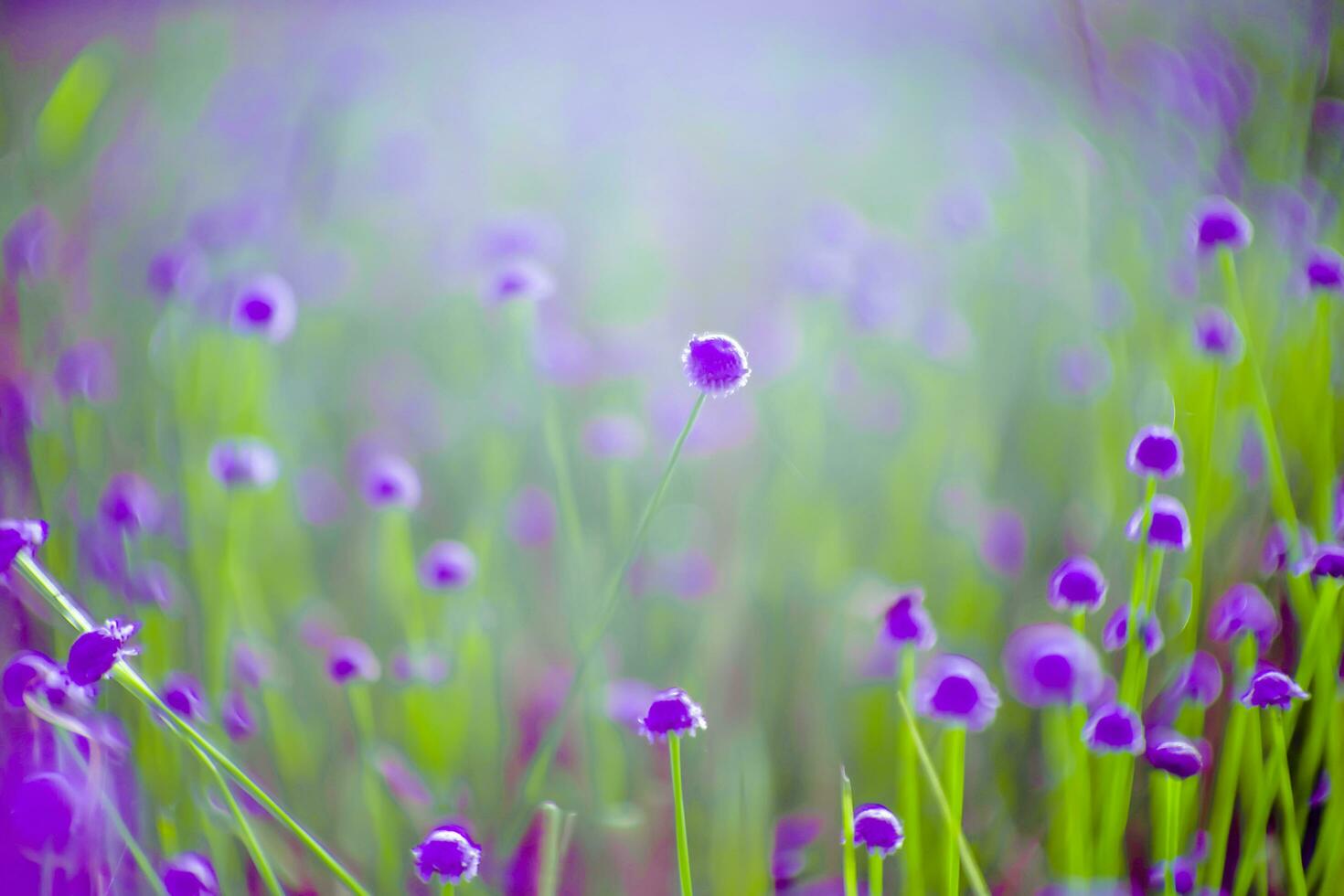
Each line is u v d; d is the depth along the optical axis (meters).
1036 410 0.70
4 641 0.52
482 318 0.75
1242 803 0.52
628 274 0.89
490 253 0.73
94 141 1.00
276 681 0.57
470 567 0.57
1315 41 0.75
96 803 0.49
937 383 0.71
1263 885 0.50
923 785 0.54
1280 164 0.67
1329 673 0.50
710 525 0.65
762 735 0.56
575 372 0.73
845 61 1.37
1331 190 0.64
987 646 0.59
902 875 0.54
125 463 0.59
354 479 0.71
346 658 0.53
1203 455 0.52
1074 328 0.74
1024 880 0.53
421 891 0.53
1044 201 0.88
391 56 1.45
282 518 0.62
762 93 1.29
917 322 0.77
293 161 1.04
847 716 0.58
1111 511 0.58
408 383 0.80
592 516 0.65
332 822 0.55
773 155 1.14
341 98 1.13
